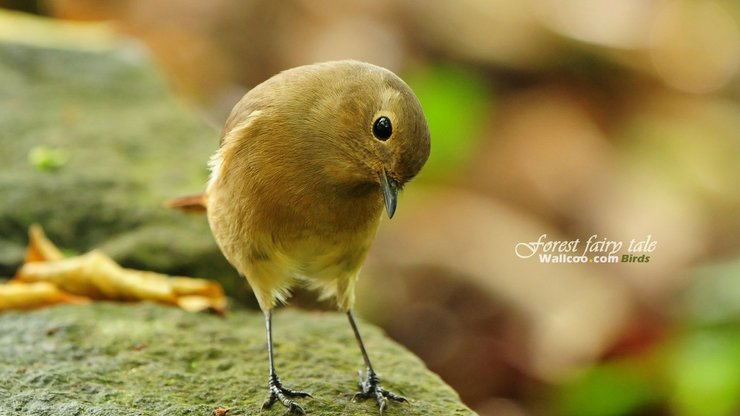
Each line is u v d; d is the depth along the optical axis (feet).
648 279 47.06
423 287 47.50
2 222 31.83
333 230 22.99
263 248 23.25
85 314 27.32
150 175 34.58
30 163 34.91
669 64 62.08
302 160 22.16
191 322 27.12
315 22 60.64
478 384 43.98
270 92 22.95
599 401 39.42
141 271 30.37
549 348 43.55
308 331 27.27
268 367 24.52
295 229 22.85
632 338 42.09
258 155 22.38
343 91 22.07
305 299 30.22
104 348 25.04
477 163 53.72
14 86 40.81
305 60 59.62
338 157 22.06
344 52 58.70
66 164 34.83
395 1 59.26
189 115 39.78
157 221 31.96
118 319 27.07
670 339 40.68
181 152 36.65
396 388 23.45
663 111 60.34
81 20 60.23
